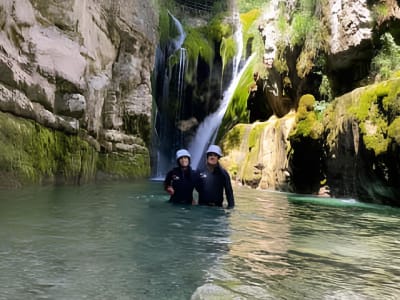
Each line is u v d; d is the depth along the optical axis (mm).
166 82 21297
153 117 18672
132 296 2053
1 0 6672
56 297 1993
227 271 2559
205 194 6188
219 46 23891
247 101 18344
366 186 8281
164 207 5684
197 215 5078
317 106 10820
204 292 2115
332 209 6805
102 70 12102
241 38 23078
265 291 2203
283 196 9570
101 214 4715
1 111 6613
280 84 14531
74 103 9141
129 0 13945
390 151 7082
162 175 19344
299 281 2426
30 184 7355
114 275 2379
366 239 3977
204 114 22453
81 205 5445
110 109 12820
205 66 23125
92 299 1990
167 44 21828
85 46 10367
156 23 17172
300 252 3229
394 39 10078
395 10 9758
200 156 20781
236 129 16047
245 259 2893
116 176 12578
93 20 11094
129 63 13867
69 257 2725
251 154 14023
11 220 3969
